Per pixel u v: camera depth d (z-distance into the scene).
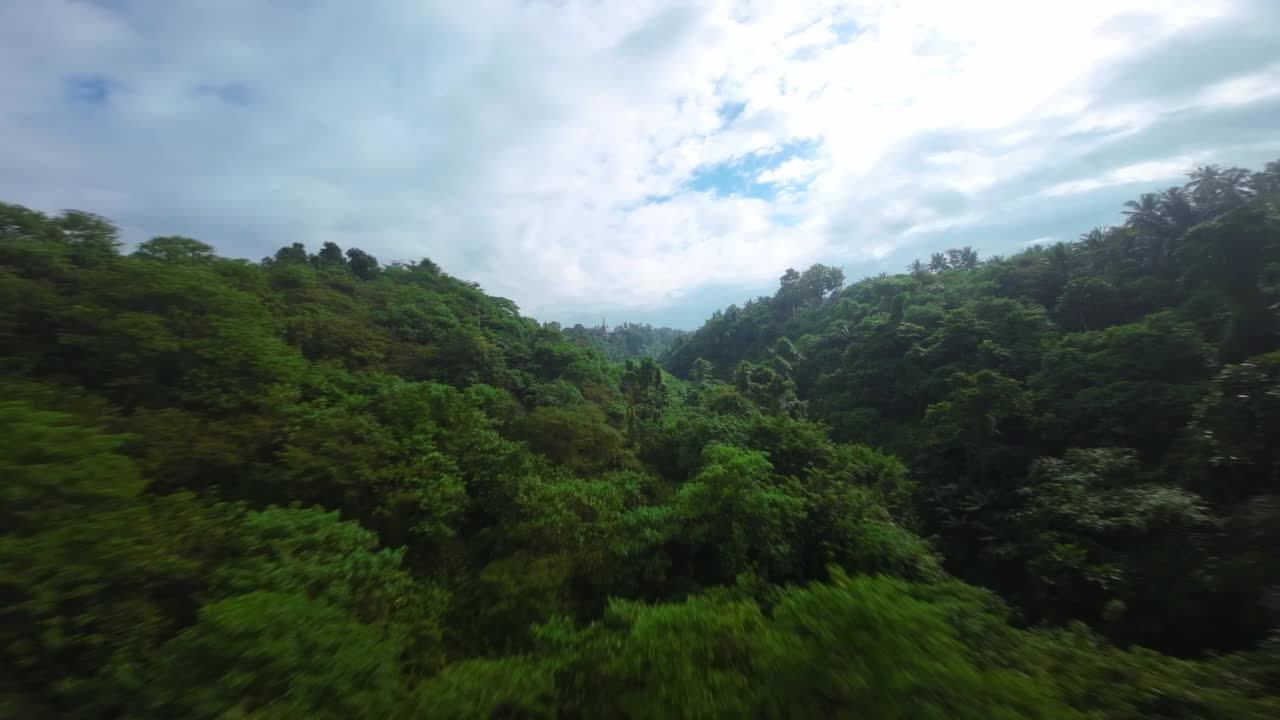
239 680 5.53
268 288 32.69
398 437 16.72
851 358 51.62
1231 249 27.11
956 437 28.20
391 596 10.77
